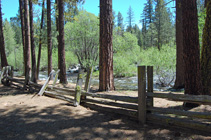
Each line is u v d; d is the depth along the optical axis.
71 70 26.30
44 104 5.43
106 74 7.49
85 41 21.67
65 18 14.75
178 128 3.27
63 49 10.66
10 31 38.25
